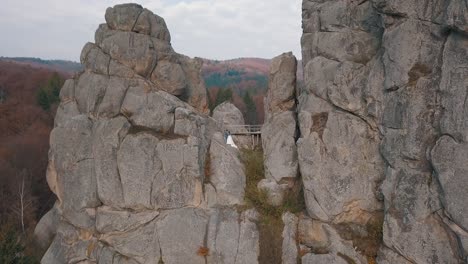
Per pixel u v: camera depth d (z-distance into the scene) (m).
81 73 28.59
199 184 23.64
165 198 23.55
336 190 20.75
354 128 20.47
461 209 15.13
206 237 23.03
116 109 25.30
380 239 19.64
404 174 17.44
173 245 23.09
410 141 17.08
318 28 23.28
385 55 18.41
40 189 48.28
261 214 23.30
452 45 15.77
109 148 24.30
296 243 21.97
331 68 21.52
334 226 21.02
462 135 15.10
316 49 22.80
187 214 23.38
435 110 16.41
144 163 23.75
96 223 24.58
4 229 27.97
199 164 23.72
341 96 20.77
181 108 24.69
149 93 25.09
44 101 71.31
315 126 21.70
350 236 20.44
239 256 22.38
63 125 25.98
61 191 26.33
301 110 22.70
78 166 25.19
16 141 54.59
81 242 25.00
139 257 23.16
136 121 24.78
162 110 24.58
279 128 24.81
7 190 45.53
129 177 23.84
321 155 21.19
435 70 16.56
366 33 20.92
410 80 17.31
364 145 20.27
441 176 15.71
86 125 25.53
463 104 15.11
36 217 42.94
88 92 26.75
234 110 36.03
